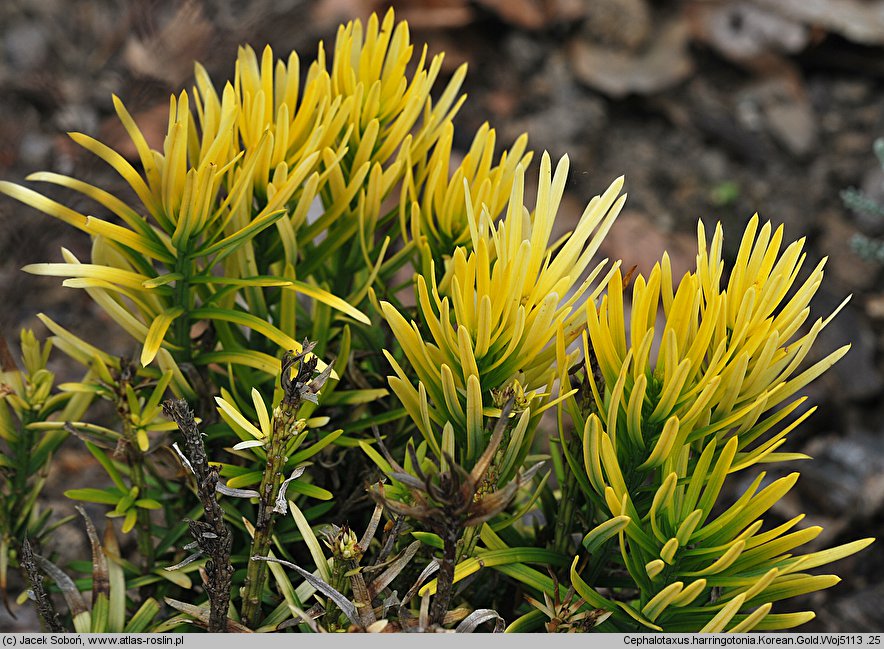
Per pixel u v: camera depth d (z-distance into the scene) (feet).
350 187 3.04
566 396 2.88
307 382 2.89
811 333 2.90
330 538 2.91
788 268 2.88
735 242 6.76
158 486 3.29
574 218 6.56
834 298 6.17
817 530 2.87
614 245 6.43
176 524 3.19
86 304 5.32
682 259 6.48
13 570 3.78
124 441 3.04
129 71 5.82
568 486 3.03
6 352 3.13
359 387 3.14
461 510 2.78
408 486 2.81
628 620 2.96
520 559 2.98
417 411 2.95
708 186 7.14
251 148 2.98
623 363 2.86
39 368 3.14
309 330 3.16
